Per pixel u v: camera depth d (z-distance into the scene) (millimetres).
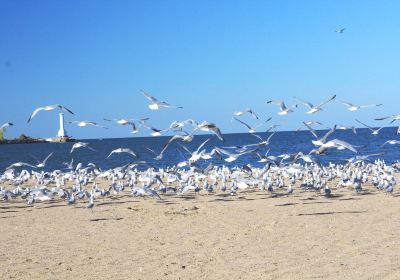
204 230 23078
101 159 90438
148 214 27641
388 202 29844
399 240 20188
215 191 37156
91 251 19797
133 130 25391
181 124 24156
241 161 70438
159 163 74438
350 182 35062
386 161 64938
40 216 28203
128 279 16078
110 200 33625
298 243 20125
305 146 99688
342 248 19156
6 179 48844
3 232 23906
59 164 83375
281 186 36000
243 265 17234
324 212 26891
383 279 15375
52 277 16484
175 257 18547
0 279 16328
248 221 24922
